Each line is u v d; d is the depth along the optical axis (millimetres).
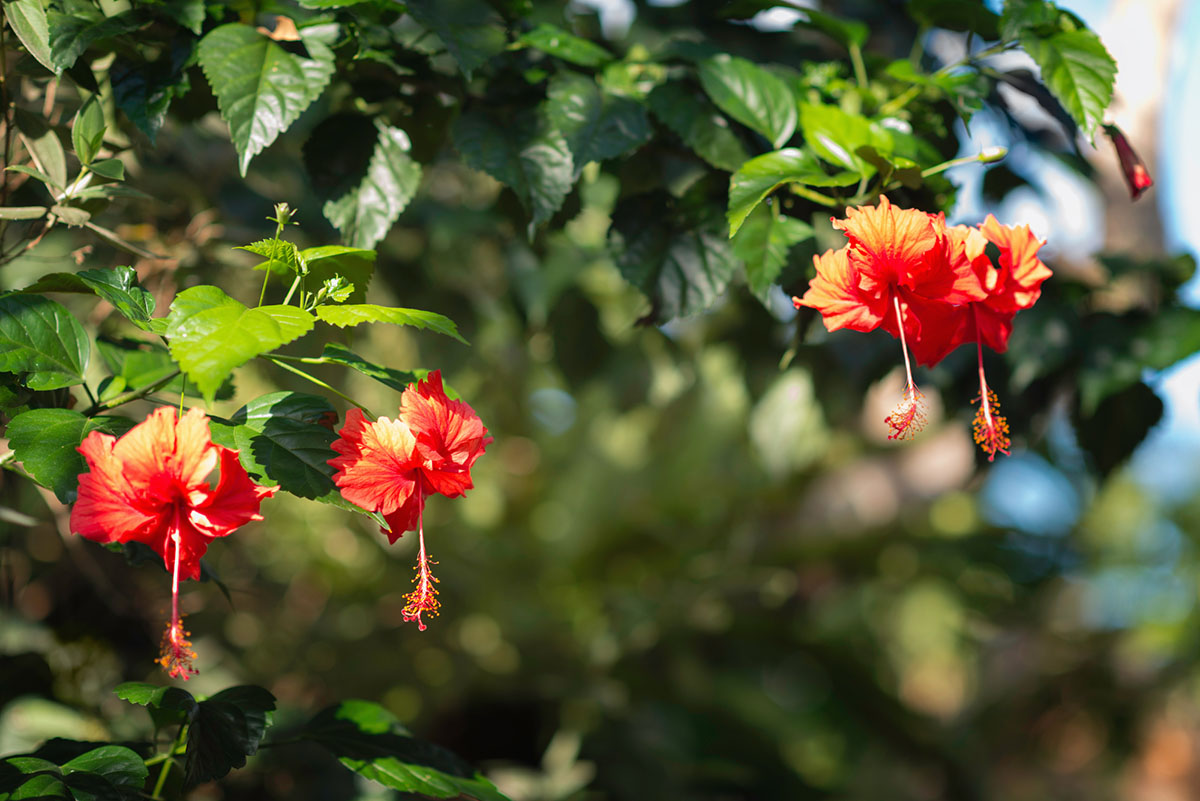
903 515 4504
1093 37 1879
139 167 2078
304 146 1944
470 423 1745
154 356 1939
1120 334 2014
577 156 1901
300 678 3402
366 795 2176
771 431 3395
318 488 1735
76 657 2213
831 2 2428
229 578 3039
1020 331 2025
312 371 2854
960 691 6773
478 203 3086
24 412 1778
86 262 2086
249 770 2203
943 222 1759
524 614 3945
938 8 1961
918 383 2096
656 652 4105
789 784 4113
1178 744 7320
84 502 1688
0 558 2184
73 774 1768
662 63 1961
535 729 3775
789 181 1837
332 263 1789
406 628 3746
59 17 1824
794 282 1901
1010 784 5961
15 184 1925
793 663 4773
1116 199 3324
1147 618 6898
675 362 2979
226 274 2385
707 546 4363
